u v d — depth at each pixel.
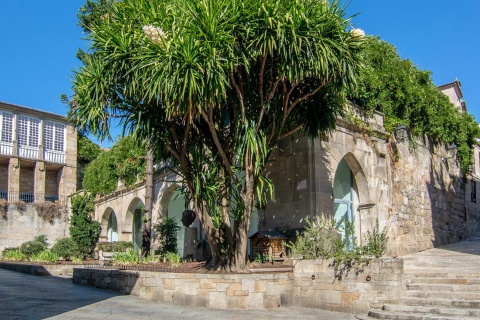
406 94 17.94
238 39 9.91
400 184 17.27
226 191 11.92
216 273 10.74
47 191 36.59
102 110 10.43
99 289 12.61
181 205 23.08
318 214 13.71
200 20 9.45
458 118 22.00
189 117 9.87
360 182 15.78
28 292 11.23
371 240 10.67
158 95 9.31
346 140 15.16
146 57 9.38
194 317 8.95
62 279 15.09
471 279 10.59
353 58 10.86
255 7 9.73
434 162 20.25
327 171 14.26
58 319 7.91
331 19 10.13
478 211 24.77
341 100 12.54
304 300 10.70
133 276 11.62
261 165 11.00
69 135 36.78
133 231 26.14
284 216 14.51
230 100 11.15
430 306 9.42
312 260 10.73
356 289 10.04
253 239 14.03
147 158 18.33
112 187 26.89
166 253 16.16
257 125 10.74
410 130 18.55
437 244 19.19
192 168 11.71
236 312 9.80
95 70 10.48
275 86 10.53
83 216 20.48
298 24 9.71
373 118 16.62
